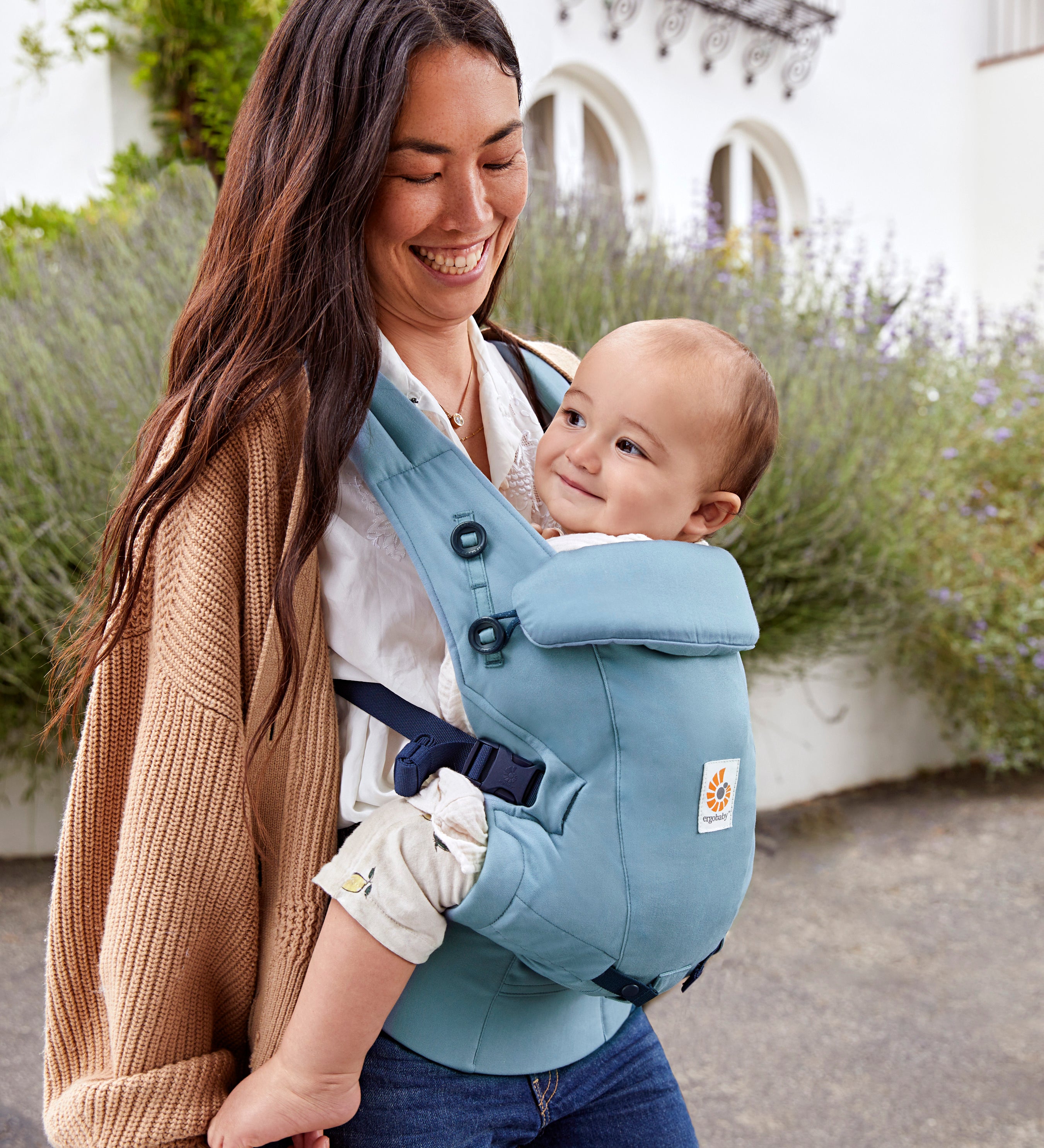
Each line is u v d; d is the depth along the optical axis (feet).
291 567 2.99
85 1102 3.04
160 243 15.21
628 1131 3.83
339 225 2.96
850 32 33.37
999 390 16.71
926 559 14.47
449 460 3.17
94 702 3.25
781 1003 9.57
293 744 3.20
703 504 3.67
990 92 37.63
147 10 20.02
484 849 2.97
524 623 2.97
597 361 3.59
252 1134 3.04
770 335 15.39
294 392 3.25
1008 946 10.64
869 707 15.15
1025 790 15.06
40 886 10.67
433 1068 3.28
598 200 17.43
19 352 12.27
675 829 3.05
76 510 10.71
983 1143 7.68
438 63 2.98
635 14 26.66
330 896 3.07
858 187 34.22
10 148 21.76
